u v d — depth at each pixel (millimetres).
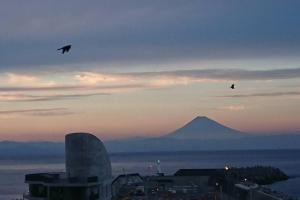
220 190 129750
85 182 97375
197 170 180250
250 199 122750
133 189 140375
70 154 101625
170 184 157875
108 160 109312
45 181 99250
